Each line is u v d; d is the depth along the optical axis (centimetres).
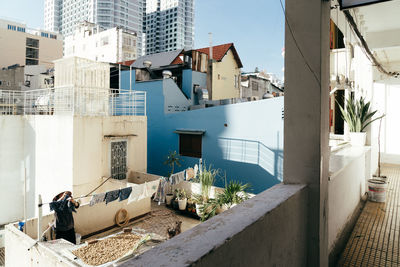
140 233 730
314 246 265
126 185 995
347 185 473
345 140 827
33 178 1191
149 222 970
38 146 1162
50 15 13525
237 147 1241
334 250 371
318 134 259
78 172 995
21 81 3562
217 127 1305
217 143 1305
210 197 1005
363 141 752
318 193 261
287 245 218
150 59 2345
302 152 268
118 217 930
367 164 702
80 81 1083
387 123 1080
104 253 580
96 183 1052
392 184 759
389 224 484
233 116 1252
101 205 894
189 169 958
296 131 271
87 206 852
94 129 1045
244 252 154
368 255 374
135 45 5903
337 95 1262
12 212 1225
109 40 5697
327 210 292
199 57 2012
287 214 216
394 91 1058
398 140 1061
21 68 3581
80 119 1001
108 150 1106
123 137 1161
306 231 262
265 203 203
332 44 860
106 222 909
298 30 268
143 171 1254
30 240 639
